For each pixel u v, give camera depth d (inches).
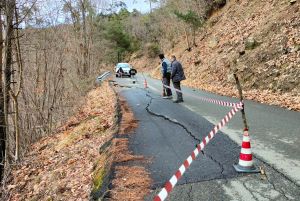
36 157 456.1
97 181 243.1
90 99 783.1
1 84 441.4
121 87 859.4
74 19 1017.5
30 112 636.7
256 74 579.5
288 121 341.7
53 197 283.4
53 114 694.5
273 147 260.7
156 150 272.5
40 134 641.6
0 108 446.6
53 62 745.0
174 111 440.8
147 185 204.1
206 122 363.3
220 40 896.3
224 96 565.0
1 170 438.0
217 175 210.8
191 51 1124.5
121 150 276.8
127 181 211.6
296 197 177.0
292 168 216.2
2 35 441.1
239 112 403.9
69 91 836.6
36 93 679.1
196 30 1184.8
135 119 403.9
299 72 486.6
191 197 184.1
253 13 816.9
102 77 1109.1
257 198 178.4
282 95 479.2
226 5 1084.5
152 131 337.7
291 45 546.0
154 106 494.0
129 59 2591.0
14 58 629.9
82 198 242.7
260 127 325.4
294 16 599.5
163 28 1851.6
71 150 400.8
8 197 362.3
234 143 276.5
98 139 394.6
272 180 199.2
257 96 507.8
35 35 675.4
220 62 770.8
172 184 151.3
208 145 275.3
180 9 1247.5
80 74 1020.5
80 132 475.8
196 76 873.5
